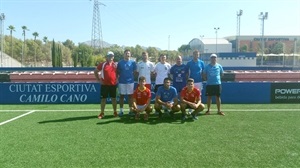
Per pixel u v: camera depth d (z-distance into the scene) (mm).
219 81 7977
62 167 4141
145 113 7465
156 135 5824
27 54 82875
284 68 23594
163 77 8180
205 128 6422
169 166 4164
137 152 4773
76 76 13922
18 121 7277
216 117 7688
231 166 4156
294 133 5973
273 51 78000
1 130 6305
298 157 4516
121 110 7980
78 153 4734
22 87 10594
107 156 4586
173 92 7430
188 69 8047
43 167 4145
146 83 8062
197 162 4316
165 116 7805
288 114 8117
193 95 7281
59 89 10609
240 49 78500
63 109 9211
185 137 5672
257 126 6609
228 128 6418
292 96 10586
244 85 10594
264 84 10594
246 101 10602
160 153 4719
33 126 6688
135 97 7402
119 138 5613
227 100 10562
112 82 7605
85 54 58125
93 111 8789
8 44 80000
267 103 10445
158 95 7457
